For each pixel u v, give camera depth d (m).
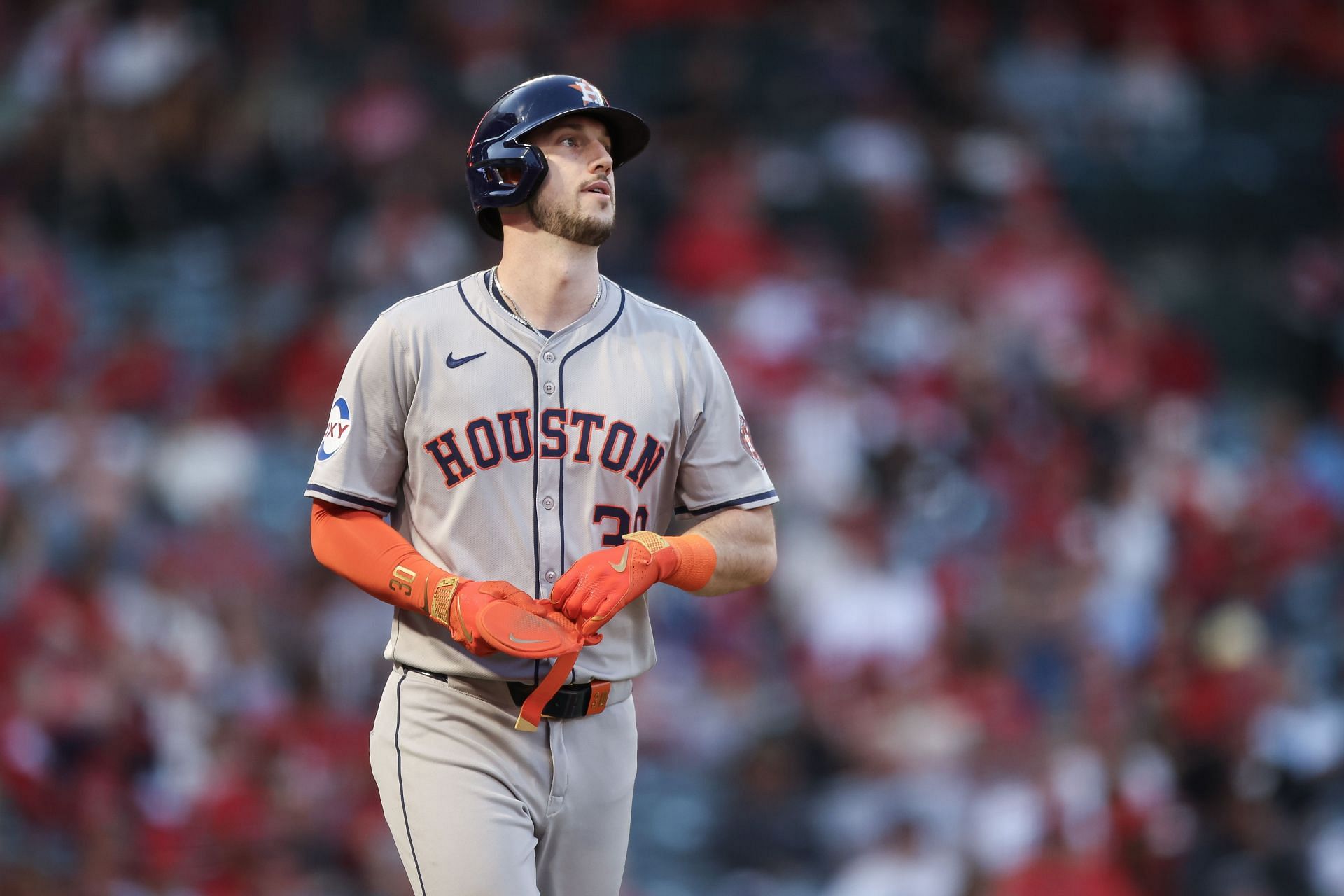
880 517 36.31
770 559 11.31
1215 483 40.31
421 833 10.55
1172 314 50.97
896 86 51.44
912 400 39.66
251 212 45.88
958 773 30.02
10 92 47.84
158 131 45.88
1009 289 44.75
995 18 55.12
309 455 37.03
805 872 29.39
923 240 46.22
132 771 26.84
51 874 25.36
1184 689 32.69
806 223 47.22
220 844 26.47
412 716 10.73
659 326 11.12
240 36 48.72
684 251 44.88
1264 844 30.11
